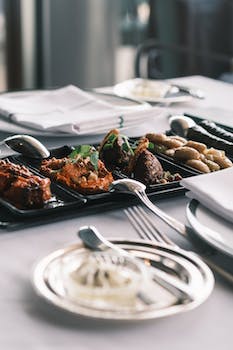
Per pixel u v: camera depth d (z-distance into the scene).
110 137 1.16
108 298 0.70
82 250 0.80
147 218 0.95
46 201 0.98
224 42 2.86
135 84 1.77
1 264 0.83
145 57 2.42
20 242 0.89
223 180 0.98
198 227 0.87
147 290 0.72
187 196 0.98
